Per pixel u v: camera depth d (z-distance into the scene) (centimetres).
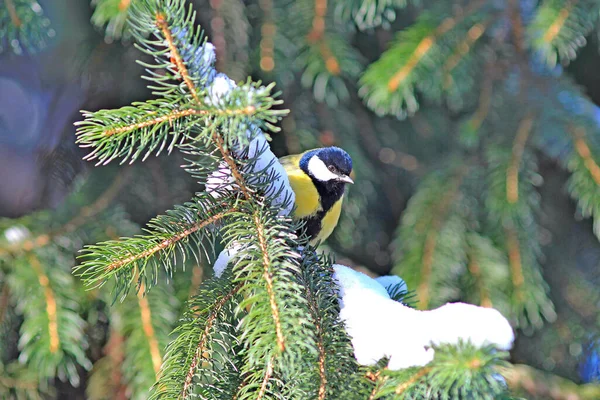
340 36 789
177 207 466
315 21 787
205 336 470
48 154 866
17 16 712
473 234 795
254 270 425
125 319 685
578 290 898
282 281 421
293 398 429
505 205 793
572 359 872
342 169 717
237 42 799
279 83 795
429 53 759
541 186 926
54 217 742
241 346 505
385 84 734
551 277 901
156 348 668
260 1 807
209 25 800
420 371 401
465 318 429
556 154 817
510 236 794
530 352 879
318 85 775
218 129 421
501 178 810
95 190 795
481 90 873
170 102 404
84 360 649
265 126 376
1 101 1321
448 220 803
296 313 405
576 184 779
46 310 655
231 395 474
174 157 847
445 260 776
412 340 426
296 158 750
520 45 851
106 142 414
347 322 447
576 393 778
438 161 887
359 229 909
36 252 698
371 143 934
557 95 855
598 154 792
